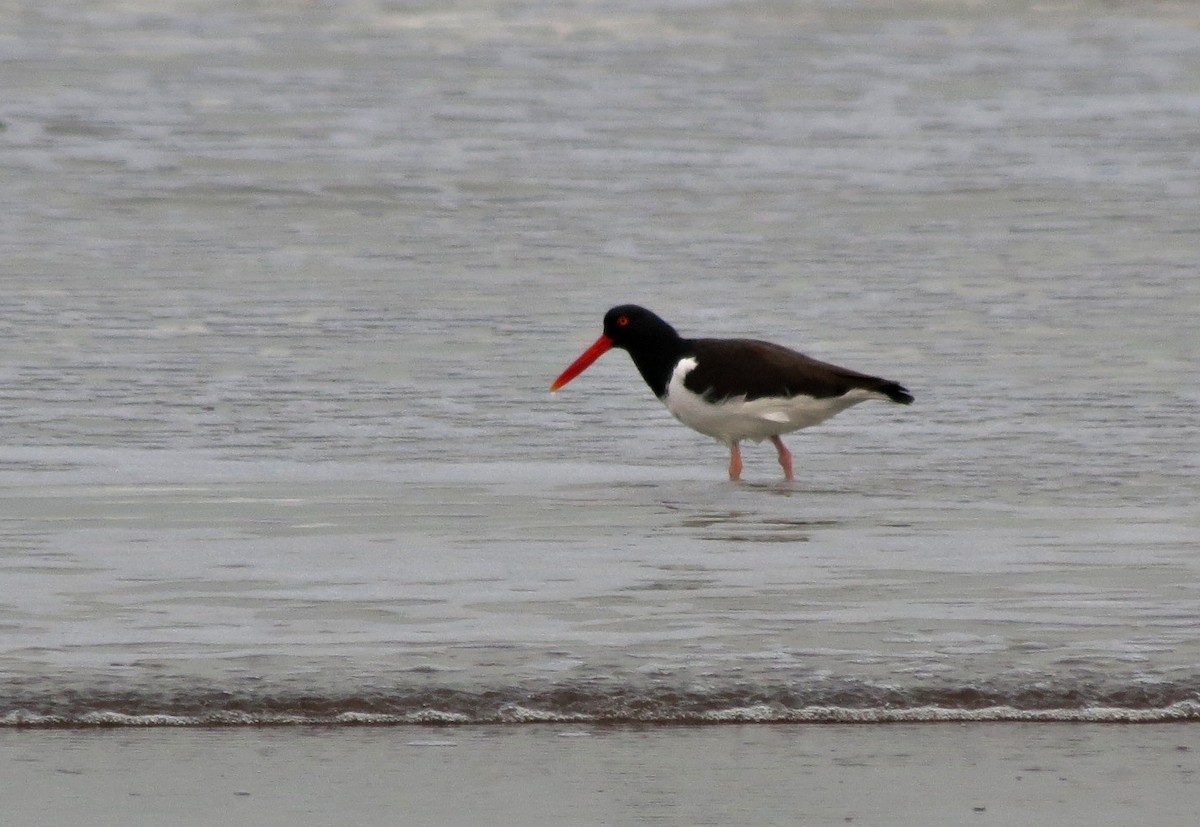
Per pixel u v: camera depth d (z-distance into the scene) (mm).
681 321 20000
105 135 33406
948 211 27141
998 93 39219
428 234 25328
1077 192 28750
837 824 7406
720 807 7555
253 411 15781
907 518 12328
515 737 8320
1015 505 12688
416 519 12164
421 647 9289
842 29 47594
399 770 7934
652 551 11336
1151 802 7621
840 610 9969
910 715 8586
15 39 44562
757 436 14000
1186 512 12406
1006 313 20266
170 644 9289
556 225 26016
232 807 7523
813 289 21734
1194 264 23094
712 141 33562
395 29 47062
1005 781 7844
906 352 18422
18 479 13211
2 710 8453
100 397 16188
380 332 19250
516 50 44094
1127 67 42750
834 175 30281
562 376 15188
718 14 49469
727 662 9086
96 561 10883
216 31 46406
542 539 11641
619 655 9188
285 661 9062
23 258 23047
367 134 34094
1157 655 9195
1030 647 9320
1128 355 18156
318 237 25062
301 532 11719
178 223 25969
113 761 7984
